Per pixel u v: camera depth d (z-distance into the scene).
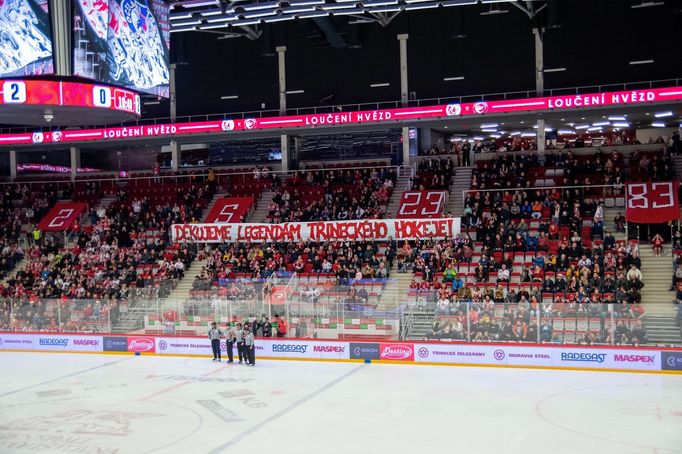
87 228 45.38
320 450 18.23
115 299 34.50
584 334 27.75
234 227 38.59
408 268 35.44
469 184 41.84
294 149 47.50
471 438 19.02
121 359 32.34
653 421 20.34
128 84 25.22
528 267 33.94
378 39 43.91
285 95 45.66
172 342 33.06
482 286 32.97
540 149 42.62
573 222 35.69
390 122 43.50
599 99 38.41
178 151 49.56
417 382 26.12
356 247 36.97
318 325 31.25
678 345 26.53
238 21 37.59
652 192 35.69
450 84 42.72
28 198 49.19
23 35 23.38
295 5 34.69
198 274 38.88
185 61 46.38
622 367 27.20
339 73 44.72
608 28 39.78
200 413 22.25
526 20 41.25
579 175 40.19
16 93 23.31
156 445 18.98
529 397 23.45
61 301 34.84
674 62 38.81
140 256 40.75
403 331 30.05
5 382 27.67
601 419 20.64
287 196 43.47
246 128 44.31
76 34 23.27
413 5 35.47
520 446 18.25
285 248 38.91
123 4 25.02
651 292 31.69
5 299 35.69
